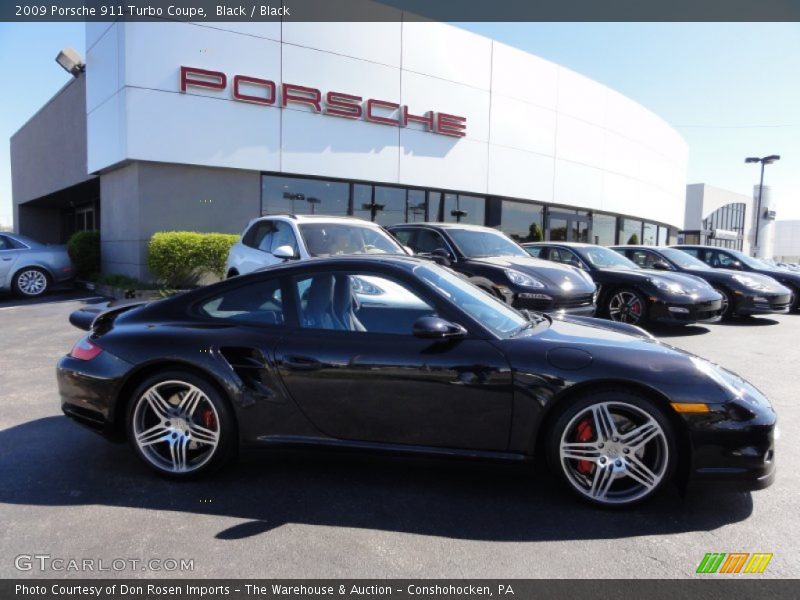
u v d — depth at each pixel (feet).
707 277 33.12
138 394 10.50
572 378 9.16
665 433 9.03
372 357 9.84
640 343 10.23
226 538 8.47
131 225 38.01
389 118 45.98
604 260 30.78
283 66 40.83
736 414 8.89
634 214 72.33
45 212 76.38
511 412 9.39
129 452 11.96
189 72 37.32
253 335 10.39
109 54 37.65
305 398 10.06
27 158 66.90
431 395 9.61
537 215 60.08
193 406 10.45
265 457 11.64
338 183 45.03
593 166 63.77
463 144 50.88
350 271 10.82
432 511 9.35
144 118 36.24
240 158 39.60
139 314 11.35
